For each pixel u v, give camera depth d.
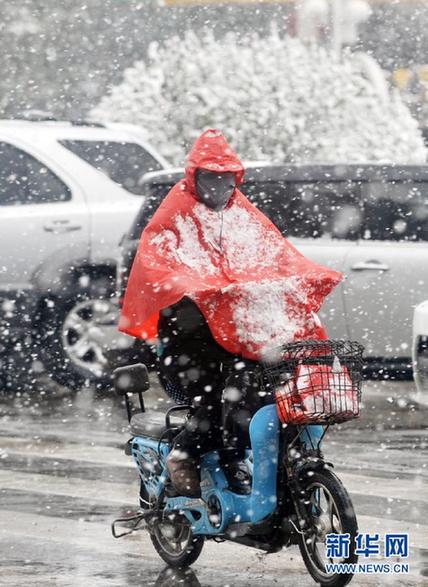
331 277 18.16
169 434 18.81
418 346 28.81
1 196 36.59
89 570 18.88
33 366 36.66
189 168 18.27
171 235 18.27
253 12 63.44
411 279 32.88
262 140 50.53
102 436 29.72
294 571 18.73
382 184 33.50
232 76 50.88
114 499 23.23
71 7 59.81
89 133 38.22
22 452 27.78
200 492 18.12
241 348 17.70
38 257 36.28
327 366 16.95
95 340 36.59
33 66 59.53
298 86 50.56
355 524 16.92
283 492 17.44
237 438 17.83
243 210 18.58
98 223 36.81
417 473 25.11
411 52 64.50
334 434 29.44
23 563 19.23
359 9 56.78
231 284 17.66
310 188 34.03
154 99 51.31
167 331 18.27
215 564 19.14
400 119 51.44
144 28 61.03
